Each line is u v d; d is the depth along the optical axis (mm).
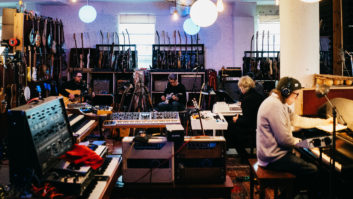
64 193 1950
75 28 8320
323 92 2541
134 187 2918
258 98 4031
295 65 3941
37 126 1966
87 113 4203
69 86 6031
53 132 2170
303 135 3391
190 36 8266
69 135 2434
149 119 4047
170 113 4188
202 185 2922
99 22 8344
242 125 4113
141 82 6609
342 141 2727
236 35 8180
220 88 7699
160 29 8305
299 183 3107
